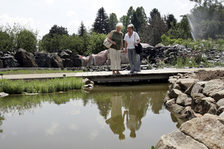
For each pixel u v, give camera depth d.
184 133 2.04
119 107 4.08
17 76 8.12
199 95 3.56
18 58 13.18
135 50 8.16
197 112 3.38
